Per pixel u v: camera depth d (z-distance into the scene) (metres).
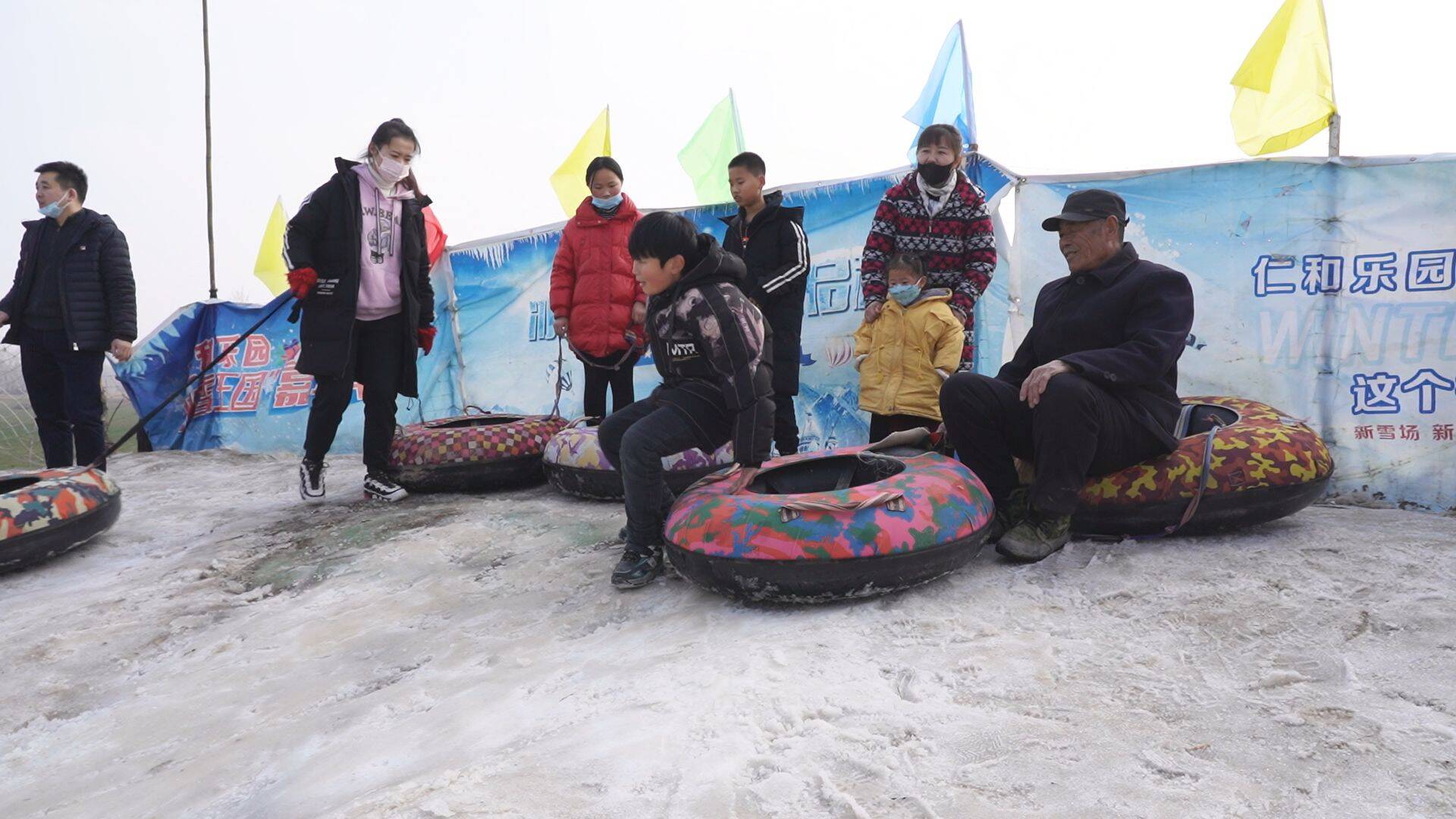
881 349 4.72
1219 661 2.43
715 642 2.79
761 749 2.09
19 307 5.95
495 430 5.39
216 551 4.58
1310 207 4.59
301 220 4.96
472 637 3.20
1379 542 3.34
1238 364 4.76
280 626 3.53
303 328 5.10
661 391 3.51
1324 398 4.58
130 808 2.40
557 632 3.14
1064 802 1.82
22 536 4.34
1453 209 4.31
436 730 2.46
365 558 4.19
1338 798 1.79
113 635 3.63
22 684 3.29
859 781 1.94
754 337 3.11
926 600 3.03
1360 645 2.46
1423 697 2.16
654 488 3.35
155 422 8.18
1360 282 4.50
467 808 1.93
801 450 5.86
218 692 3.05
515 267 7.02
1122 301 3.43
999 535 3.60
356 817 1.95
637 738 2.18
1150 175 4.93
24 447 7.57
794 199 5.82
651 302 3.30
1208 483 3.34
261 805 2.24
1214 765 1.93
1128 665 2.44
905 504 3.01
